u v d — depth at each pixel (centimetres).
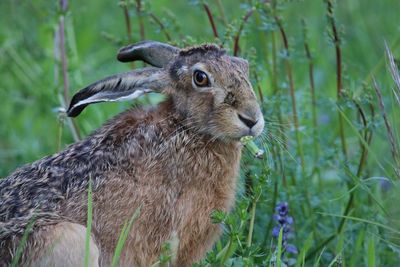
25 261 1075
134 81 1148
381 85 1409
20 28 1688
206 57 1144
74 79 1473
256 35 1492
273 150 1273
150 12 1355
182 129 1147
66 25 1547
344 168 1242
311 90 1412
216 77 1128
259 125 1120
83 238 1074
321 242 1270
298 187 1303
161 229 1130
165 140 1141
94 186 1118
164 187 1130
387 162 1327
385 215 1255
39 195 1112
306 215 1298
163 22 1362
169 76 1156
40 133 1566
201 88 1134
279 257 1112
